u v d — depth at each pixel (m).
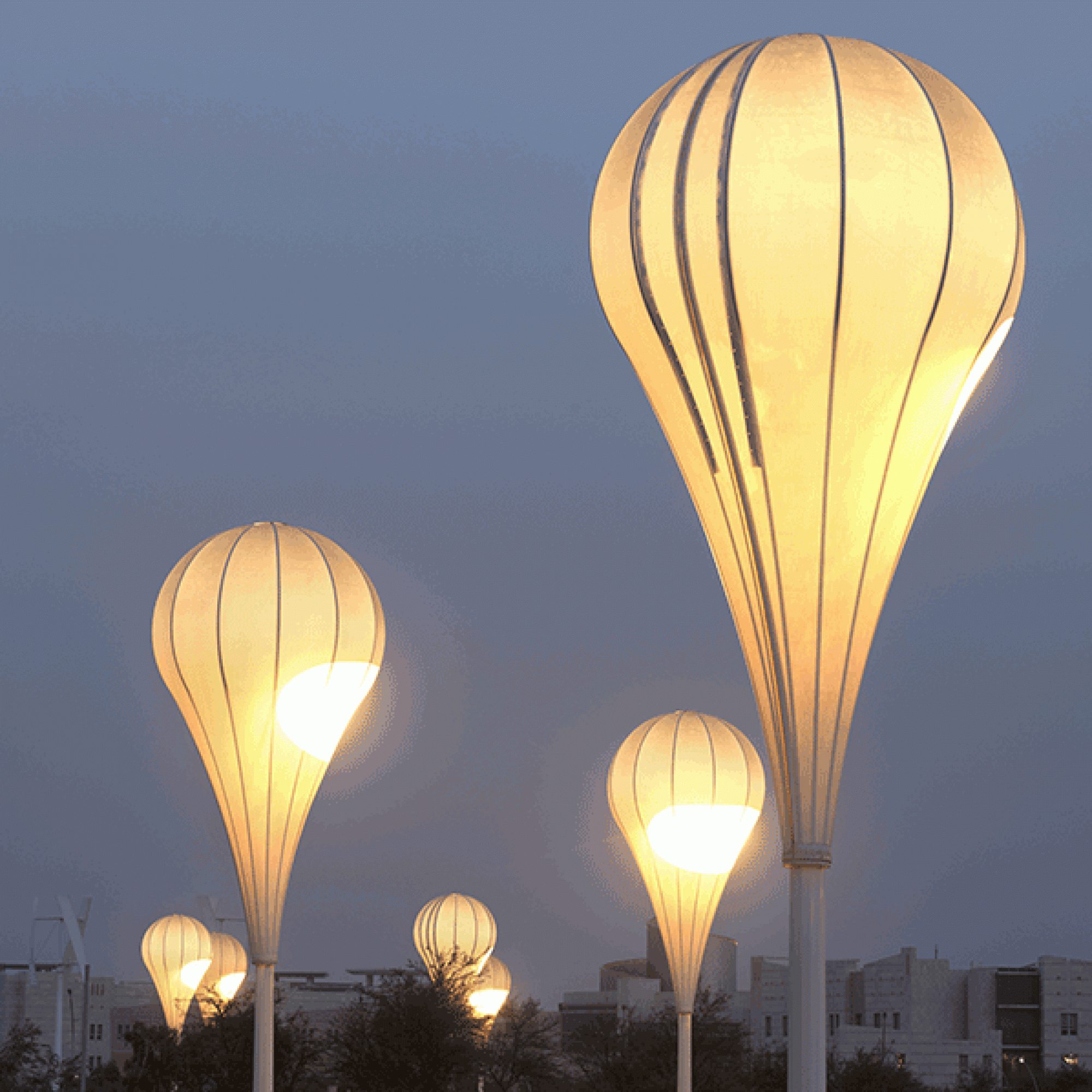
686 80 38.44
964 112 37.81
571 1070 187.25
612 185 39.09
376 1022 128.88
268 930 75.38
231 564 76.44
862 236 36.06
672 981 97.19
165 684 78.50
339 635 76.50
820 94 36.66
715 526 39.28
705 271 36.88
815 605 37.47
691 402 38.72
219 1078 134.25
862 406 37.09
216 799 77.00
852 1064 177.50
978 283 37.19
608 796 100.12
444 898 187.75
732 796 96.69
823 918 37.09
